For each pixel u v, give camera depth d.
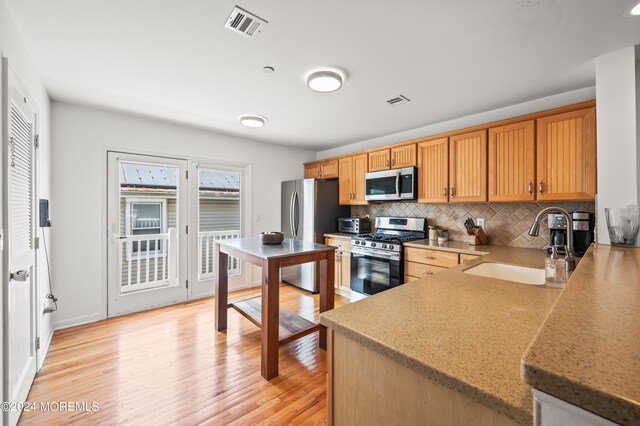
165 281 3.61
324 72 2.13
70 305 2.87
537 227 1.54
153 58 1.99
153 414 1.67
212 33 1.70
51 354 2.32
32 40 1.78
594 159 2.14
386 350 0.72
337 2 1.44
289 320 2.60
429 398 0.66
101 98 2.71
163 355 2.33
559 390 0.38
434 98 2.67
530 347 0.45
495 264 2.04
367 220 4.23
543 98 2.65
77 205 2.91
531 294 1.15
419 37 1.72
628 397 0.32
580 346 0.45
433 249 2.91
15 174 1.61
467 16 1.53
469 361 0.64
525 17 1.54
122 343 2.53
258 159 4.43
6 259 1.42
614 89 1.86
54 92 2.57
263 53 1.92
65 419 1.62
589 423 0.36
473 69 2.12
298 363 2.26
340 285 4.05
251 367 2.18
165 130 3.50
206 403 1.77
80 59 2.00
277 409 1.73
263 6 1.47
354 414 0.83
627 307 0.63
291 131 3.85
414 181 3.31
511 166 2.60
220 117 3.26
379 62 2.02
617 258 1.29
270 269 2.09
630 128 1.80
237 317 3.20
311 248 2.48
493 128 2.73
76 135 2.90
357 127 3.65
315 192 4.21
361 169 4.05
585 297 0.71
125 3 1.46
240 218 4.28
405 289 1.22
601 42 1.76
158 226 3.54
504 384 0.55
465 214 3.26
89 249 2.97
